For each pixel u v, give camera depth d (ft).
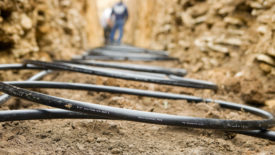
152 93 7.79
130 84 9.48
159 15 29.96
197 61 15.72
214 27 15.61
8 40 9.55
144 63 17.51
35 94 4.85
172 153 4.76
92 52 20.57
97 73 7.78
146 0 40.88
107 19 47.34
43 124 5.77
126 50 25.62
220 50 13.39
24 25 10.43
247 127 4.89
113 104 7.35
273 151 4.99
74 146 4.81
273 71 9.65
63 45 16.84
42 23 13.34
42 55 12.79
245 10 13.08
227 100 8.98
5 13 9.48
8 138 4.86
